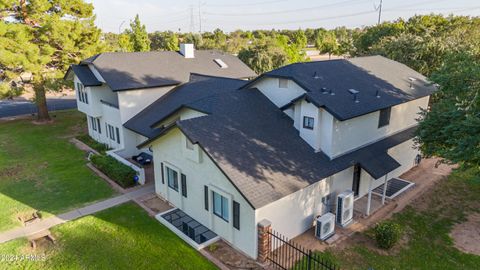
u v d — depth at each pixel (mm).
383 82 21859
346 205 15492
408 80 23891
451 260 13359
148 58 29531
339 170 15836
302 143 16750
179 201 17125
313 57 82500
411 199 18516
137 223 15883
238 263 12992
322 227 14398
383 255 13578
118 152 24938
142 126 22953
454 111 14422
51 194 19109
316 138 16312
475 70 14219
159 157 17859
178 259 13203
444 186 20109
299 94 17812
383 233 13820
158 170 18266
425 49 34219
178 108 19438
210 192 14617
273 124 17359
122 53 28562
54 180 21047
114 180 20891
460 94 15344
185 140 15250
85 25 35094
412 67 34625
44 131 32938
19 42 29797
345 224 15672
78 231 15234
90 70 28141
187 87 26172
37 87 34406
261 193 12703
